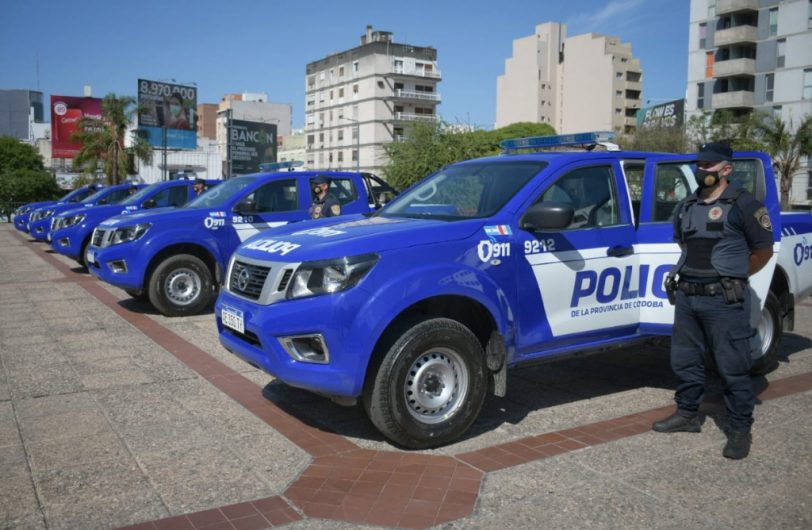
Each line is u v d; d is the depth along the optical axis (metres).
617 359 6.75
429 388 4.30
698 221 4.34
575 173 5.00
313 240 4.43
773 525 3.35
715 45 49.69
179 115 69.94
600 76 90.69
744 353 4.22
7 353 6.76
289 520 3.40
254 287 4.43
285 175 9.70
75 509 3.50
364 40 95.44
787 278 5.96
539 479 3.87
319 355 4.13
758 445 4.39
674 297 4.56
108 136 53.00
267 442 4.43
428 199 5.30
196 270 8.79
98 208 13.33
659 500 3.61
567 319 4.80
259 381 5.79
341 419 4.88
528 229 4.66
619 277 5.02
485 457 4.20
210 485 3.79
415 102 94.75
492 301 4.40
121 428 4.66
